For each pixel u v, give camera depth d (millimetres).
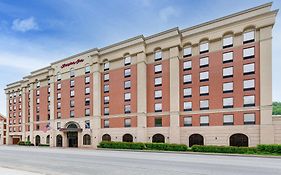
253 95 33000
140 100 41906
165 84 40812
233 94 34688
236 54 35125
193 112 37844
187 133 37812
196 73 38594
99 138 46375
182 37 40531
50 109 56625
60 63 56438
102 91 48469
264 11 33219
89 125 48281
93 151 33969
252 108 32781
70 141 52375
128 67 45156
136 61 44062
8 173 12336
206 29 38219
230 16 36000
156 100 41500
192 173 13078
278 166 16109
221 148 29609
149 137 40938
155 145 35969
